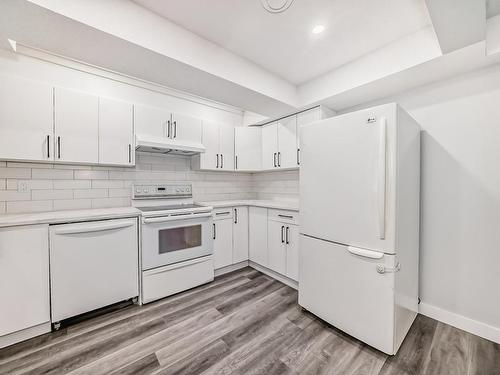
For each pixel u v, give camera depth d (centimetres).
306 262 193
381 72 187
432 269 193
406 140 160
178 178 298
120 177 252
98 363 141
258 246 291
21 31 131
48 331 169
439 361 143
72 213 195
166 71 178
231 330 175
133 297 210
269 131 315
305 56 201
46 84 188
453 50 150
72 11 122
